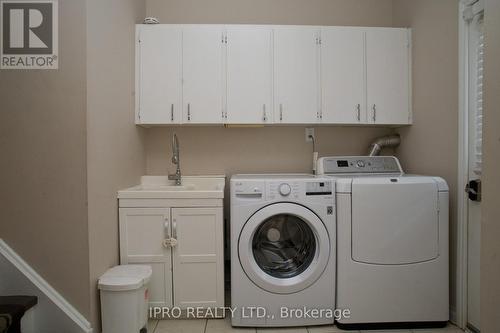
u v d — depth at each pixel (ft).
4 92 5.12
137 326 5.46
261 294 6.08
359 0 8.60
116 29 6.29
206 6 8.42
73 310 5.18
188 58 7.28
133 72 7.22
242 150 8.48
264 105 7.37
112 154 6.12
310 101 7.41
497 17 3.49
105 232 5.81
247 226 6.00
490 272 3.59
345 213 5.99
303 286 6.08
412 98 7.60
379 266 5.99
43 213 5.16
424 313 6.05
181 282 6.44
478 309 5.75
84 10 5.07
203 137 8.43
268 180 6.07
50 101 5.12
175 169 8.37
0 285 5.08
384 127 8.66
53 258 5.17
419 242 6.01
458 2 6.10
